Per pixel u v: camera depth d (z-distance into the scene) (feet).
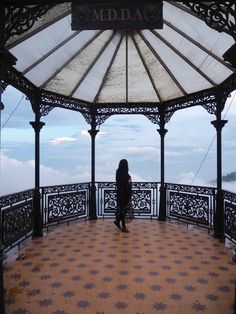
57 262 15.80
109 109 27.89
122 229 22.75
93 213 27.66
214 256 16.87
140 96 26.22
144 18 9.50
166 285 12.87
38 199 21.65
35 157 21.99
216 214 21.13
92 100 27.02
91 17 9.55
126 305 11.04
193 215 24.88
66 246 18.84
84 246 18.83
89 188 28.02
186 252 17.60
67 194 25.86
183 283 13.08
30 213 20.77
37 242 19.77
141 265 15.37
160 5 9.52
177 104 25.81
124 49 20.26
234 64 10.14
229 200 19.75
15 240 18.07
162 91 24.97
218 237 20.88
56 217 24.73
